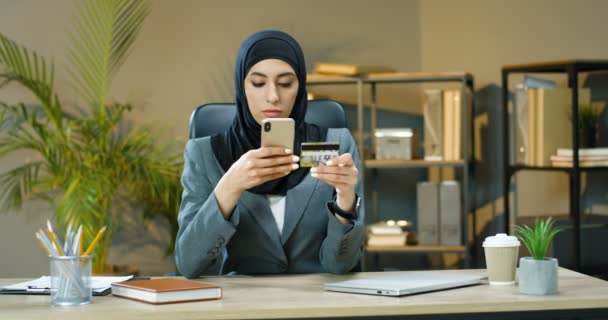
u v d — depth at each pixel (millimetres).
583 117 3668
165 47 4168
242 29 4172
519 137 3730
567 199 4059
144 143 3871
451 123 3807
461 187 4113
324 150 1685
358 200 1755
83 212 3506
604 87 3930
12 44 4109
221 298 1447
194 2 4180
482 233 4121
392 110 4168
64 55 4113
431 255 4148
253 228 1885
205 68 4172
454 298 1413
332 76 3838
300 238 1905
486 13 4098
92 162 3742
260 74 1896
